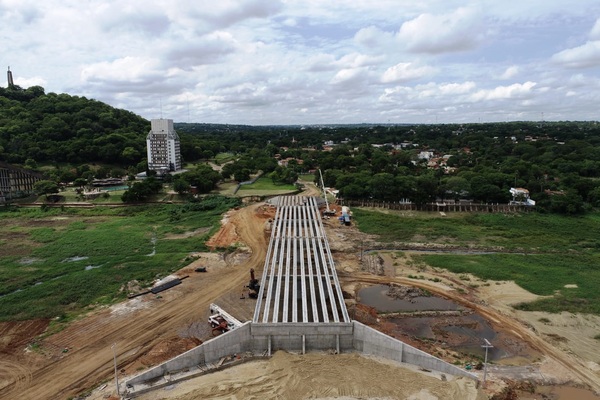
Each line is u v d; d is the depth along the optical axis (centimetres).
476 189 12138
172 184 14762
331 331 4681
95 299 6094
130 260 7744
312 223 9319
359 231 9900
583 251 8531
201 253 8188
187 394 3928
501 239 9362
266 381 4122
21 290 6481
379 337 4566
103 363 4522
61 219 11194
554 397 4031
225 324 5188
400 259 8050
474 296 6356
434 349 4831
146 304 5928
